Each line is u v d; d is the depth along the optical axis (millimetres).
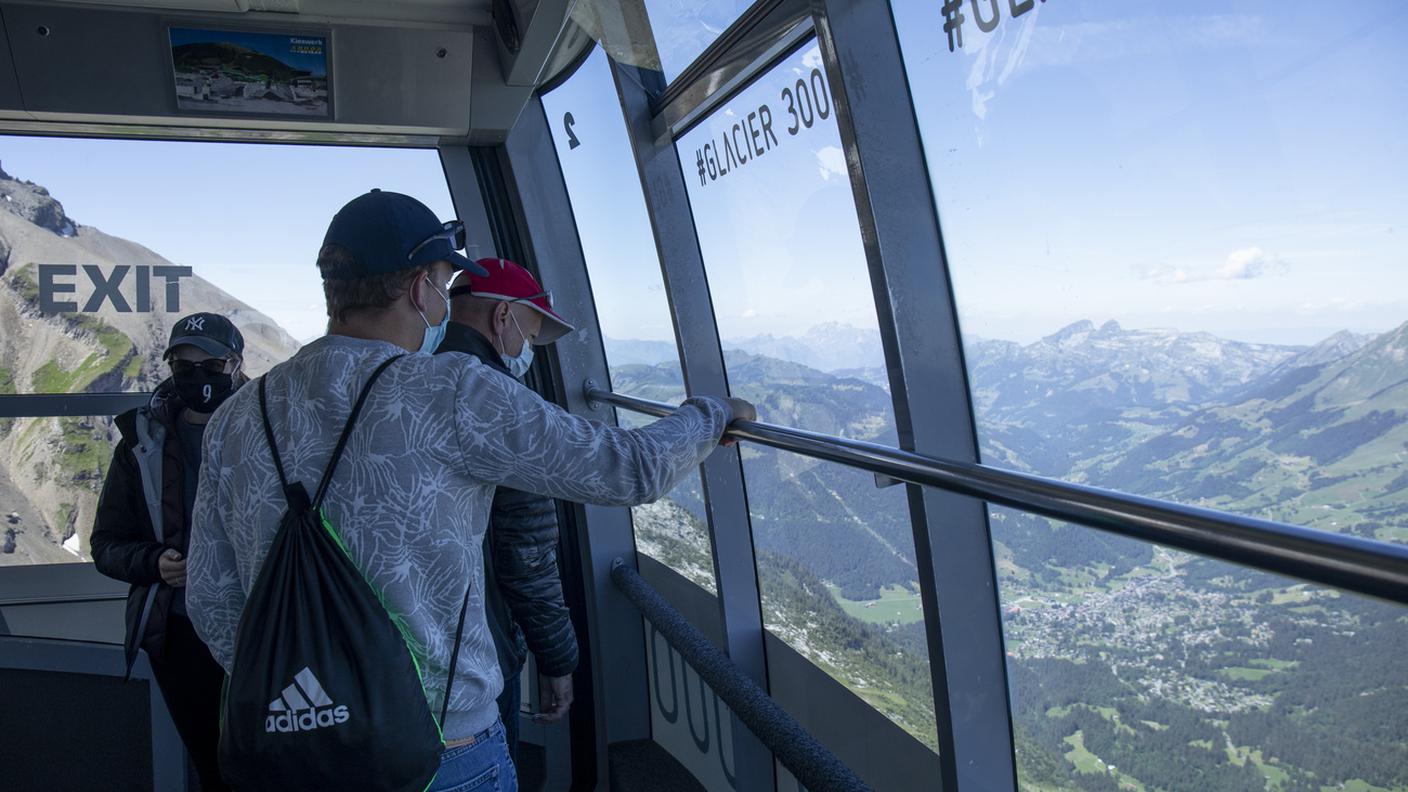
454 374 1320
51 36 3428
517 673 1973
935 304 2037
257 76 3648
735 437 1729
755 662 3238
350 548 1238
